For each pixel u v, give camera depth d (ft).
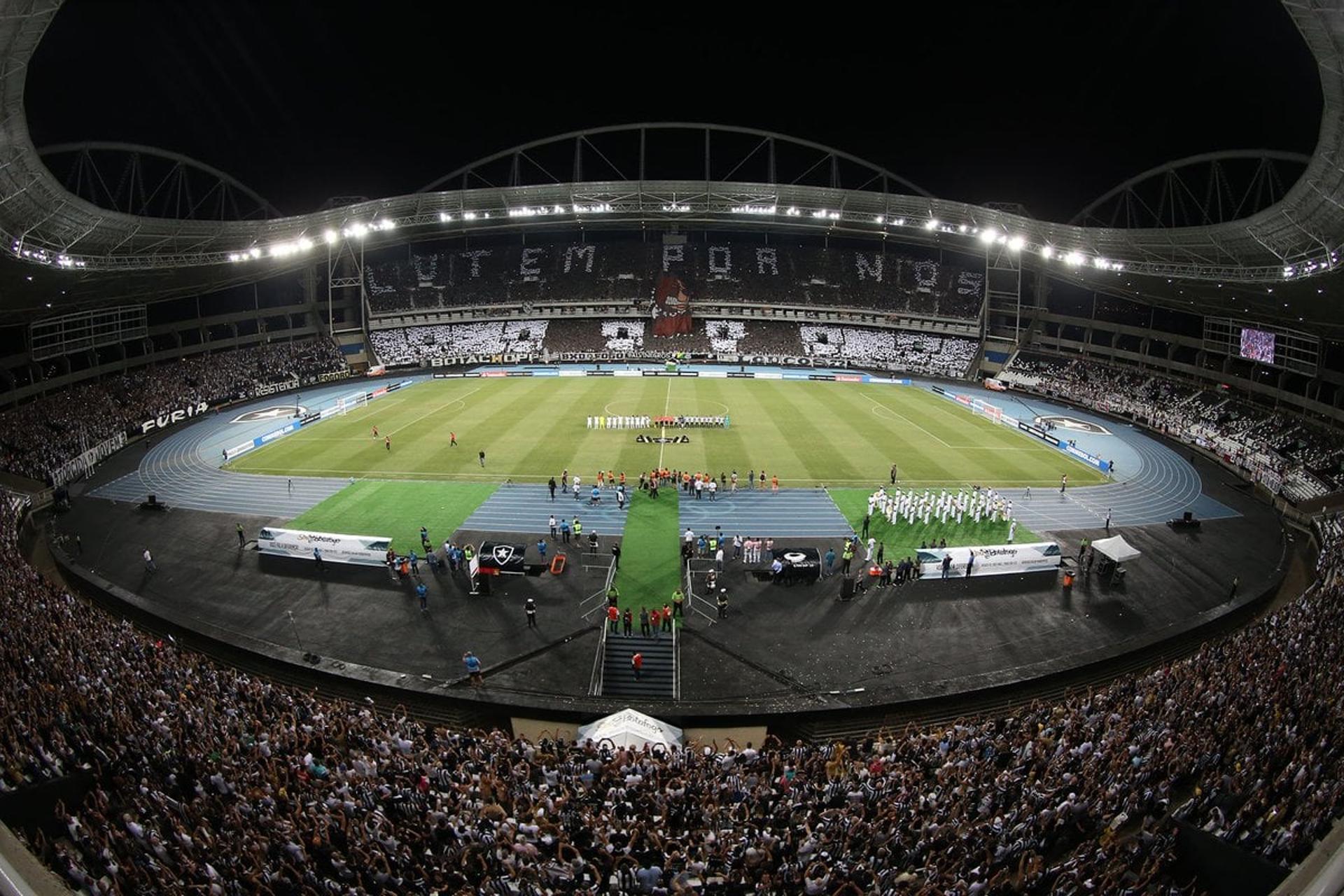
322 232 253.65
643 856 45.85
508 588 113.29
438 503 146.51
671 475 157.79
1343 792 46.47
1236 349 227.61
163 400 227.40
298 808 49.65
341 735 65.26
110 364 240.53
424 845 47.96
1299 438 185.57
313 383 281.54
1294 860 42.09
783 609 107.86
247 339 300.20
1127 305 282.56
